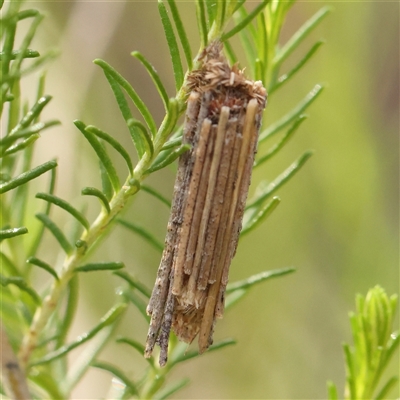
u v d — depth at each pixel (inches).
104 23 17.7
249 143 10.7
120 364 20.5
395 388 17.2
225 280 10.8
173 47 10.7
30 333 11.2
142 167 10.8
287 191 20.7
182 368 24.1
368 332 11.3
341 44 19.9
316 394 22.3
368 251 19.9
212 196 10.7
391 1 20.8
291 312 22.5
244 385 23.3
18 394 10.6
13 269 11.5
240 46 19.6
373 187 20.0
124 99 10.8
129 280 11.3
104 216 11.0
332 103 19.6
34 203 12.2
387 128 21.0
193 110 10.7
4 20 10.6
